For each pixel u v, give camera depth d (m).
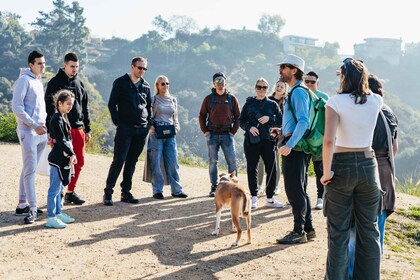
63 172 5.95
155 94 8.05
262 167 8.32
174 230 6.09
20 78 5.97
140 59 7.14
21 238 5.43
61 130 5.89
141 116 7.26
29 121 5.88
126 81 7.16
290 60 5.19
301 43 180.62
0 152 11.57
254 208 7.43
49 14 134.75
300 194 5.48
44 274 4.48
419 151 77.94
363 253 3.98
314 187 9.38
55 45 127.75
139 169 10.76
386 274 4.89
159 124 7.92
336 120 3.82
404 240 6.56
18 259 4.81
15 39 119.75
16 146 13.18
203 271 4.70
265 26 177.38
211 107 8.05
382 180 4.49
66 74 6.64
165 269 4.72
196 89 136.50
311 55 166.50
